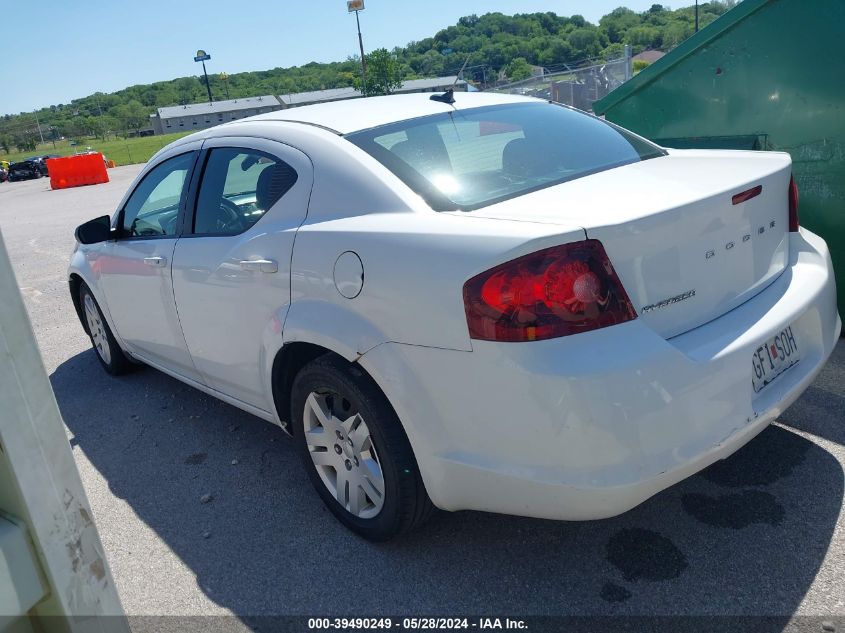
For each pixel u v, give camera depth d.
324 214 2.65
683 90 4.56
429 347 2.18
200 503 3.14
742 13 4.06
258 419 3.95
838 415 3.20
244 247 2.92
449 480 2.27
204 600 2.51
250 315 2.93
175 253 3.40
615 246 2.02
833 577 2.26
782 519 2.56
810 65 3.84
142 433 3.93
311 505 3.04
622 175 2.59
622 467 1.96
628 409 1.94
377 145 2.71
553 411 1.96
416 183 2.51
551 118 3.21
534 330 1.97
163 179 3.70
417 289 2.19
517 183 2.58
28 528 1.05
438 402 2.21
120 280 3.99
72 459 1.11
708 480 2.83
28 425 1.05
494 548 2.60
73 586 1.11
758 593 2.23
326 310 2.53
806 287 2.56
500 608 2.31
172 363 3.84
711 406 2.09
